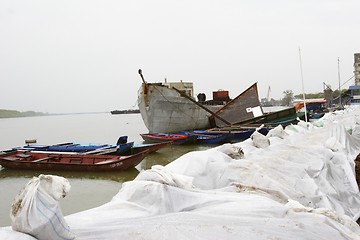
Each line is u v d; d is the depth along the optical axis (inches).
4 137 2388.0
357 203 313.9
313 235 164.9
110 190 609.3
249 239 156.6
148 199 216.8
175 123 1478.8
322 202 272.7
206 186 277.4
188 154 315.6
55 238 150.3
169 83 2084.2
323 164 338.0
